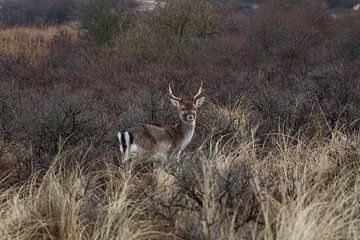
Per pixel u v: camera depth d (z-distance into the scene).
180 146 23.38
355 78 39.56
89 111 27.17
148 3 82.56
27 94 32.50
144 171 22.70
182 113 23.38
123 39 52.75
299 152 21.16
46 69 44.81
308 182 17.73
